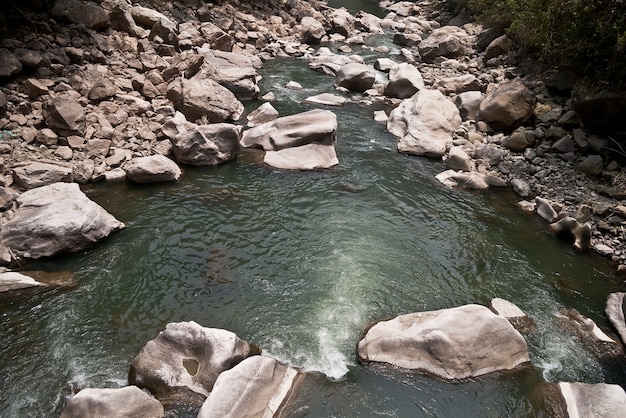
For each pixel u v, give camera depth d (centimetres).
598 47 1309
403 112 1569
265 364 664
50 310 794
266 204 1126
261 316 811
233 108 1518
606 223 1094
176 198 1118
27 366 696
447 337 717
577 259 1025
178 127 1298
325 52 2259
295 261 950
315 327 792
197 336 694
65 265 888
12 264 864
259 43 2245
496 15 2203
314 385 682
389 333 745
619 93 1211
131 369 678
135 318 793
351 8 3803
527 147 1387
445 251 1016
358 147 1438
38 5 1562
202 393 645
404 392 682
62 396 654
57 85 1334
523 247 1052
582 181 1235
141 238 977
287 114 1599
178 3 2230
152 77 1542
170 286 866
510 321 827
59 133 1192
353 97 1816
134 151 1245
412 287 902
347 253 983
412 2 3931
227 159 1290
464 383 697
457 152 1348
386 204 1169
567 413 661
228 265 927
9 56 1295
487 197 1234
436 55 2242
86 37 1588
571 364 756
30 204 943
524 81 1664
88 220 934
